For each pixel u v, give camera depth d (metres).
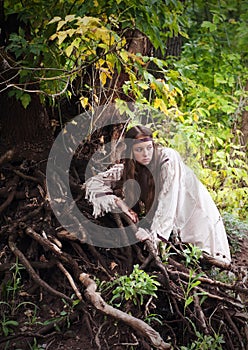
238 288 4.34
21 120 5.07
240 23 9.51
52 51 4.80
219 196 6.47
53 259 4.53
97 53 5.28
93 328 4.19
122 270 4.54
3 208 4.81
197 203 4.74
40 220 4.73
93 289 4.20
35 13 4.91
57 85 4.91
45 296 4.44
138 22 4.74
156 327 4.24
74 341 4.16
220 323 4.27
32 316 4.32
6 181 4.99
